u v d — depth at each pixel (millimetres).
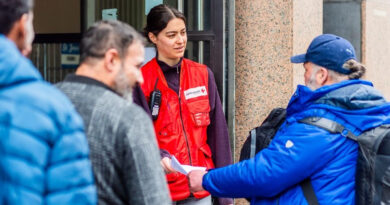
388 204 2650
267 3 4742
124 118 2078
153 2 4762
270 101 4762
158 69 3779
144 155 2061
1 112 1705
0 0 1791
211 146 3881
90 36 2156
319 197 2701
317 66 2848
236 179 2812
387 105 2768
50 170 1753
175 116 3727
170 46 3725
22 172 1682
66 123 1793
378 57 6414
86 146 1854
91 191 1831
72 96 2113
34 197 1693
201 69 3871
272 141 2838
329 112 2742
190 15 4605
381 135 2666
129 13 4895
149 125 2123
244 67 4746
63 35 5254
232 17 4605
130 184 2062
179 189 3691
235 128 4770
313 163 2695
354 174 2713
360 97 2730
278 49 4766
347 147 2715
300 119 2777
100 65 2141
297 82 4855
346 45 2832
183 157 3689
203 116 3777
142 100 3629
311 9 5059
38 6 5324
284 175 2711
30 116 1724
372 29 6320
